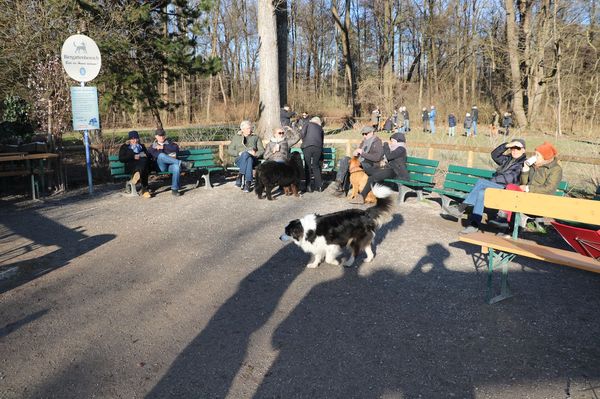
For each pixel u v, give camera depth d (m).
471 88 33.16
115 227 6.50
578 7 22.64
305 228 4.83
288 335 3.55
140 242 5.85
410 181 7.79
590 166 9.52
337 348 3.36
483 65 33.91
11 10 10.77
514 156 6.05
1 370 3.12
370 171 8.07
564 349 3.30
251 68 41.69
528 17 25.73
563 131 22.92
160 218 6.96
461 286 4.42
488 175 6.46
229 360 3.22
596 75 22.58
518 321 3.72
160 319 3.83
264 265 5.05
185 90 35.56
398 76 32.94
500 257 4.09
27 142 10.48
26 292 4.36
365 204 7.77
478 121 30.64
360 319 3.79
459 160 11.88
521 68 27.53
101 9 11.55
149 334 3.58
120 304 4.11
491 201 4.14
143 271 4.89
